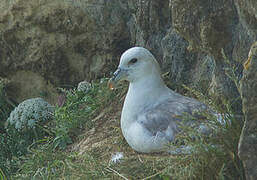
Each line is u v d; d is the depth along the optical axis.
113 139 6.65
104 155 6.34
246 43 5.18
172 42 7.34
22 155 7.48
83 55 8.66
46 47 8.61
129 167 5.54
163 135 5.58
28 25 8.55
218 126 5.13
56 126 7.36
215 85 5.90
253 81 4.34
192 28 5.63
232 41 5.47
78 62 8.72
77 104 7.86
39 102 8.05
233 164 5.01
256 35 4.89
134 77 6.00
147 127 5.71
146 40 7.88
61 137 7.11
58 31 8.53
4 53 8.90
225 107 5.70
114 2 8.45
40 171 6.08
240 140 4.48
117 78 5.98
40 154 6.62
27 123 7.91
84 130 7.37
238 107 5.69
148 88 5.98
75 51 8.63
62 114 7.46
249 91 4.37
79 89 8.02
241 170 4.92
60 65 8.72
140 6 7.66
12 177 6.52
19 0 8.47
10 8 8.53
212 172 4.92
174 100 5.94
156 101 5.96
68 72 8.80
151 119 5.73
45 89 8.99
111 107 7.55
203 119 5.55
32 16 8.48
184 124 5.46
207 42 5.54
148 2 7.52
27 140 7.79
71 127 7.35
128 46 8.59
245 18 4.93
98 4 8.41
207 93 6.44
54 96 8.96
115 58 8.59
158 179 5.24
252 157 4.47
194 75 7.04
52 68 8.75
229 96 5.74
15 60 8.88
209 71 6.62
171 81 7.41
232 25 5.41
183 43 7.16
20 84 9.08
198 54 7.00
